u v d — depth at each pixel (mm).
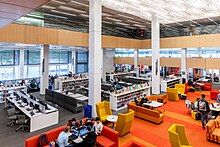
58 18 14867
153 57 15867
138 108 9703
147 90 14242
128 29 21531
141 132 7957
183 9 12414
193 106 10133
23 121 8188
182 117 9969
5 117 10008
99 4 9828
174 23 17875
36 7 3936
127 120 7375
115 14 14773
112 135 6363
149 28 21625
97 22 9758
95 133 6082
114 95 11141
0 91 13000
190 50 20328
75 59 23750
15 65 18172
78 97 11438
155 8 12359
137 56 22656
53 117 8938
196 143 6996
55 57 21984
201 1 10531
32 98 10055
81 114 10508
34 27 12094
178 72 22375
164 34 20203
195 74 22562
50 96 13164
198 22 17219
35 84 17031
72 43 14195
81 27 16250
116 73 23234
